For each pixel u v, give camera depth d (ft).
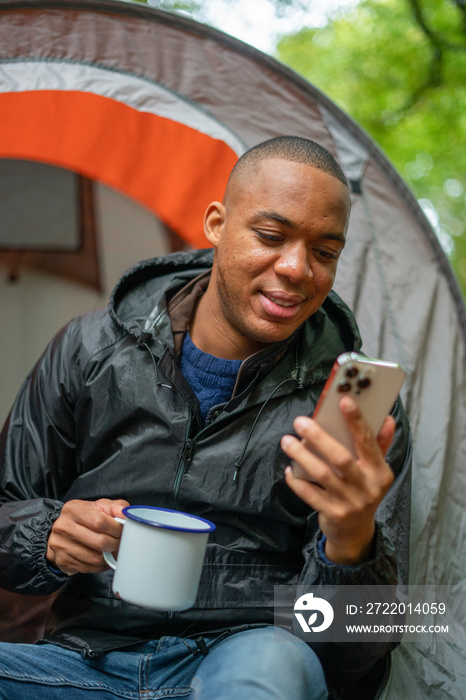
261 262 3.49
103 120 6.53
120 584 2.99
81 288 9.17
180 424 3.80
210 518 3.79
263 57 6.48
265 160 3.61
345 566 3.09
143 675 3.45
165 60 6.53
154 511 3.20
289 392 3.88
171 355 3.90
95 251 9.07
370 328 6.06
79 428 4.09
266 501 3.75
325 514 2.84
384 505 3.88
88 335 4.23
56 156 6.70
